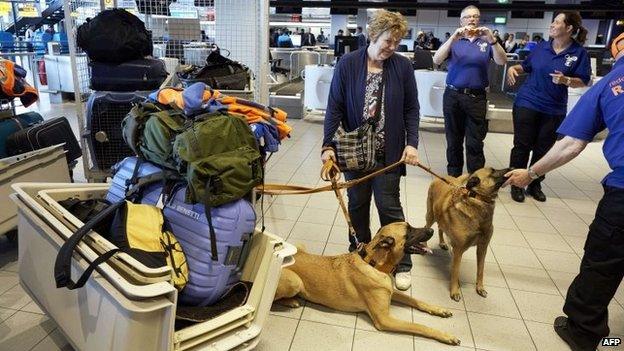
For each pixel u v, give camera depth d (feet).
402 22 7.20
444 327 7.47
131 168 7.13
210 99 6.89
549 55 12.97
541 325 7.62
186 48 15.60
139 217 5.62
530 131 13.48
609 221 6.14
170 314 4.64
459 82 13.80
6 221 8.54
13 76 10.02
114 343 4.60
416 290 8.60
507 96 26.78
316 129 23.40
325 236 10.84
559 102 13.12
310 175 15.70
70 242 5.05
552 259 10.08
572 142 6.53
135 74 10.86
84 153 11.70
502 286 8.84
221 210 5.66
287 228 11.24
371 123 7.77
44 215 5.79
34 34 35.35
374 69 7.81
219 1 14.82
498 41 13.99
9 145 9.67
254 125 6.91
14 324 7.11
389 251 7.16
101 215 5.46
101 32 10.53
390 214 8.21
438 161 18.25
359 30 44.01
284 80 31.58
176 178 6.25
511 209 13.23
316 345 6.94
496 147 20.98
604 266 6.35
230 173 5.56
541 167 6.98
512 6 25.44
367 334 7.22
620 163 6.02
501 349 6.98
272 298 6.05
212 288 5.79
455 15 43.70
